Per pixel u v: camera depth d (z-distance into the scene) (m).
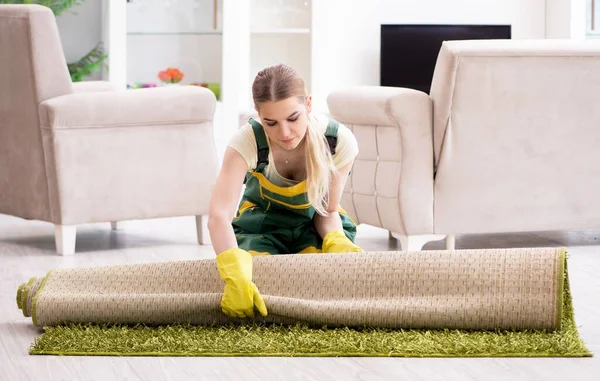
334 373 1.95
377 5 6.97
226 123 6.58
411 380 1.90
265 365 2.01
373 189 3.64
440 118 3.48
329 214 2.72
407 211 3.49
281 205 2.70
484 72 3.48
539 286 2.22
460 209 3.54
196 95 3.91
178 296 2.28
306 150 2.47
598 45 3.58
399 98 3.45
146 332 2.26
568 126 3.61
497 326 2.22
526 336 2.18
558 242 3.97
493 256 2.28
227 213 2.40
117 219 3.83
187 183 3.95
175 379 1.92
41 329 2.38
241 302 2.22
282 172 2.58
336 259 2.34
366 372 1.95
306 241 2.73
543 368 1.98
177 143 3.92
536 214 3.62
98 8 6.48
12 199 4.00
